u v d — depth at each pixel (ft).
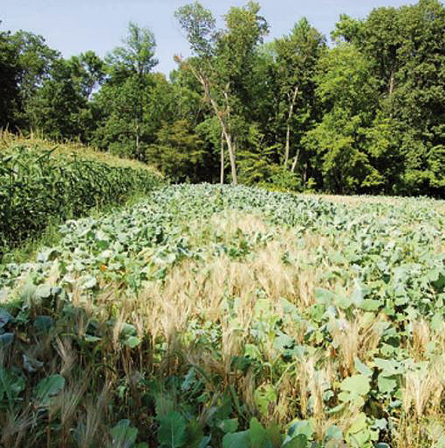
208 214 25.16
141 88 170.30
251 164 136.36
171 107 168.14
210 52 129.18
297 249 13.73
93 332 6.51
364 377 5.79
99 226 18.13
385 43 130.31
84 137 173.99
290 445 4.02
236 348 6.09
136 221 19.02
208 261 12.02
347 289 9.28
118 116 169.48
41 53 171.63
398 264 12.67
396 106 125.08
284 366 6.30
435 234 20.13
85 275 10.05
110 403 5.14
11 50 141.49
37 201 23.24
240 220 21.48
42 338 6.06
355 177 127.85
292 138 142.31
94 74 197.16
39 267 10.46
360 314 7.76
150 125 167.63
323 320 7.58
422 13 122.72
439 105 121.19
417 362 6.63
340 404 5.53
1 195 19.65
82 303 7.32
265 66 135.33
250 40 126.93
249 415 5.13
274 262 10.94
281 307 8.02
